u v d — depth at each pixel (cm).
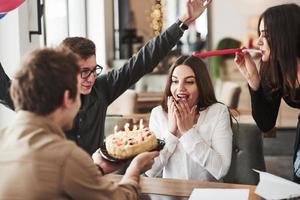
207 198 130
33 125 100
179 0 579
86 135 172
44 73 99
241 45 574
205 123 172
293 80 161
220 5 571
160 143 156
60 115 104
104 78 186
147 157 130
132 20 593
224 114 174
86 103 171
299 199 124
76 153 98
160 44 188
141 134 150
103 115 179
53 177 94
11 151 97
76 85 104
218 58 561
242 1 568
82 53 153
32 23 310
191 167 169
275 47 160
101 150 150
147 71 190
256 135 198
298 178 160
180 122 164
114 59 589
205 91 174
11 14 285
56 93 99
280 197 127
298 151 162
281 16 158
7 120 281
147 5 591
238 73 555
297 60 161
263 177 136
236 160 198
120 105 381
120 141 147
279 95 180
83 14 520
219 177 162
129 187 114
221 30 574
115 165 144
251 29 571
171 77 175
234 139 199
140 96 525
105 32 570
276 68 167
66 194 97
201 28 575
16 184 93
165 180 153
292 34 157
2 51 289
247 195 131
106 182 105
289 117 519
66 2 454
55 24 412
